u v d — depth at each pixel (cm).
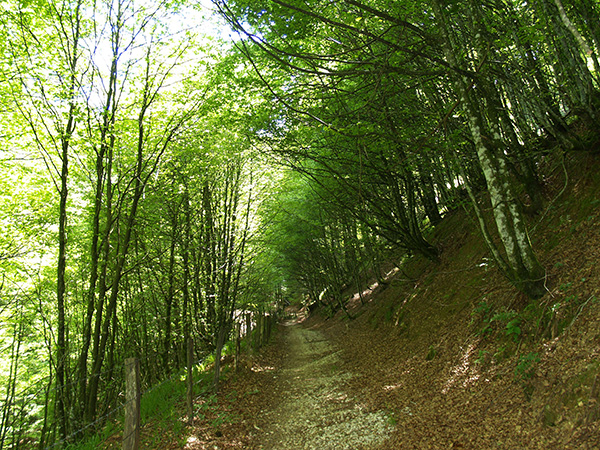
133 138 1048
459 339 745
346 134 638
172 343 1375
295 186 1692
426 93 838
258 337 1491
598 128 725
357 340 1420
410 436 519
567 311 520
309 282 3406
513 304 657
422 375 741
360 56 724
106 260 971
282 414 754
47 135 916
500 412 473
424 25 714
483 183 1127
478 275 897
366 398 744
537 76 766
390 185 1145
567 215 722
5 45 821
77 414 910
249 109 981
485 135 598
